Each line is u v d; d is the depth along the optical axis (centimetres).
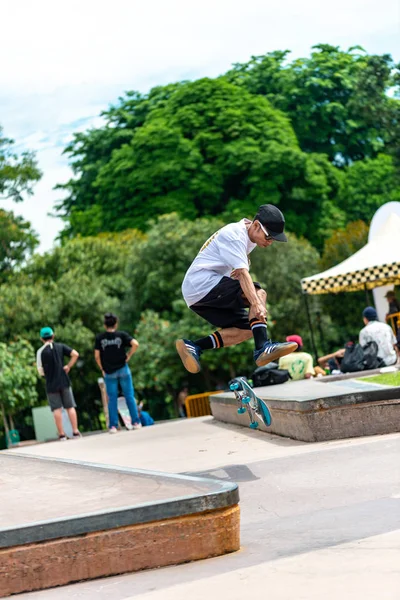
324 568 376
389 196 5431
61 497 473
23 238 4422
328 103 5872
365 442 764
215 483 461
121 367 1435
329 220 5022
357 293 3281
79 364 2958
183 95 5206
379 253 1778
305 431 850
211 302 655
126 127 5856
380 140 5944
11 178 4650
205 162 5062
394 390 842
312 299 3269
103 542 413
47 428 2345
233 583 371
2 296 3316
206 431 1125
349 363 1416
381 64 5825
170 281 3170
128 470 535
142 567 419
